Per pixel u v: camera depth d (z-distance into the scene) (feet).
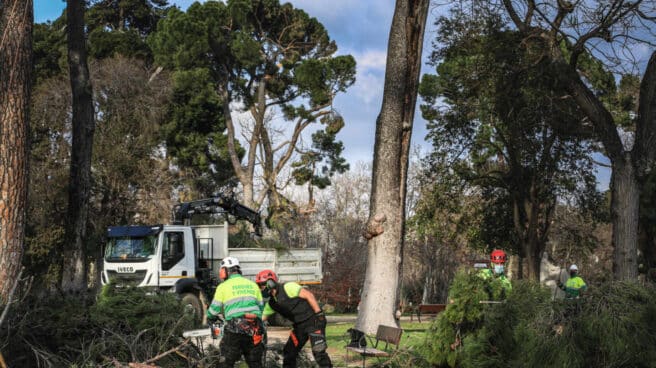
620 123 102.68
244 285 29.30
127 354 33.99
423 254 128.16
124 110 119.55
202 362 33.22
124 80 121.49
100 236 88.94
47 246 94.07
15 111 35.68
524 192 95.96
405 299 121.60
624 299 30.37
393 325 50.80
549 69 73.26
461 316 35.14
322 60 152.15
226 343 28.89
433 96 99.81
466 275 36.19
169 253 63.67
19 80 36.09
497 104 86.84
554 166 92.38
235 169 148.25
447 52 86.84
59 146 108.78
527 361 31.42
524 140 91.15
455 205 101.96
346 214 169.99
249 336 28.91
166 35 138.41
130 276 62.90
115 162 111.14
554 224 124.06
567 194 96.07
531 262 96.17
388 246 51.55
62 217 102.12
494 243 105.70
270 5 150.82
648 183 65.67
